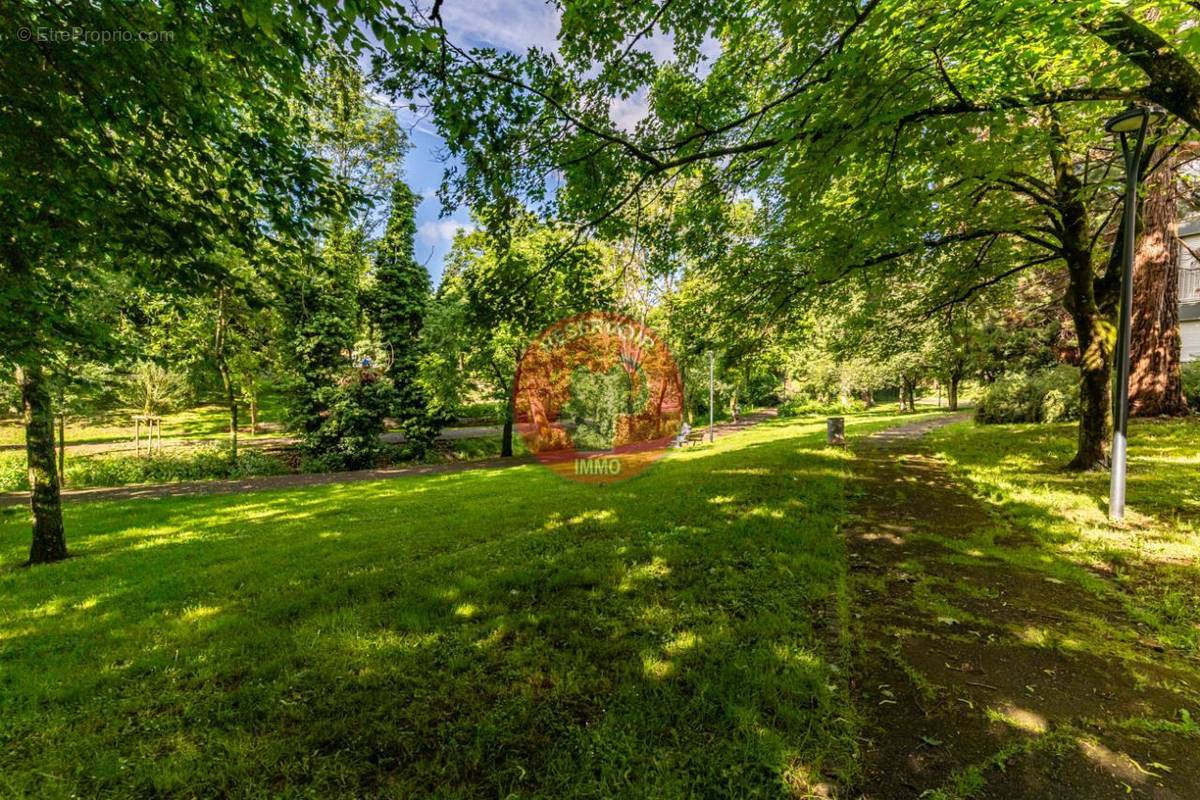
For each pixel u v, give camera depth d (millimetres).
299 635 3473
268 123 4324
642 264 7020
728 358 9664
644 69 4688
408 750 2275
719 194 6293
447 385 18781
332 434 18047
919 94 3889
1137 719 2355
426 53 3832
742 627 3281
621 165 5344
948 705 2486
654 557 4758
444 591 4152
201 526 8203
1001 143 5027
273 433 22281
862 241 5793
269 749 2301
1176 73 3484
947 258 9391
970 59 4324
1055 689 2605
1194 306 20000
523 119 4562
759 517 5930
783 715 2385
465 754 2232
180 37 3521
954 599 3701
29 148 3545
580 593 4012
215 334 15305
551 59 4484
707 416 31750
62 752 2354
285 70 4004
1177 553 4344
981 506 6242
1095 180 7961
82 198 3914
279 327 16375
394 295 20906
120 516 9266
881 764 2109
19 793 2102
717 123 5648
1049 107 5695
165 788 2105
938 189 6176
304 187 4539
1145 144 6840
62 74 3490
